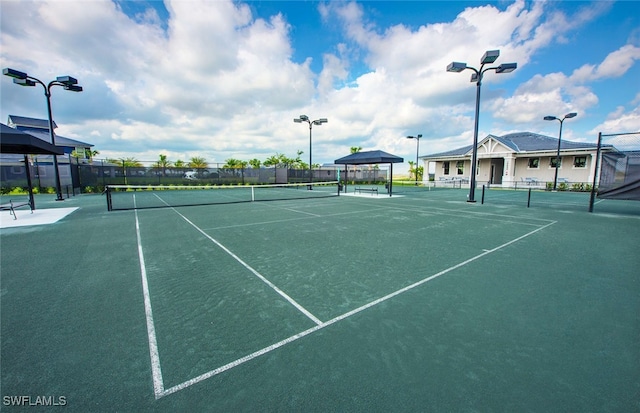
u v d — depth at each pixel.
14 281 4.29
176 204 15.11
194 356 2.52
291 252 5.85
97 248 6.15
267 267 4.91
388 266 4.95
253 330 2.94
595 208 13.23
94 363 2.43
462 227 8.55
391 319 3.15
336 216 10.81
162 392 2.10
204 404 1.99
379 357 2.49
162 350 2.61
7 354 2.55
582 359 2.46
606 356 2.50
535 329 2.95
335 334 2.86
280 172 34.81
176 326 3.03
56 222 9.35
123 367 2.38
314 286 4.09
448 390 2.10
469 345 2.66
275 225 8.90
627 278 4.36
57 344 2.71
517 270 4.74
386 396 2.05
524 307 3.43
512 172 28.44
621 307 3.43
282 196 20.58
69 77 14.67
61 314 3.29
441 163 36.59
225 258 5.44
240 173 32.03
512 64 13.10
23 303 3.57
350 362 2.43
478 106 14.73
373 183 42.06
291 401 2.01
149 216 10.74
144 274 4.58
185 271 4.72
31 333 2.89
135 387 2.15
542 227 8.54
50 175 24.22
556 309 3.38
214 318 3.19
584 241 6.78
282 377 2.25
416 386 2.14
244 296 3.76
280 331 2.92
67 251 5.91
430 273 4.61
